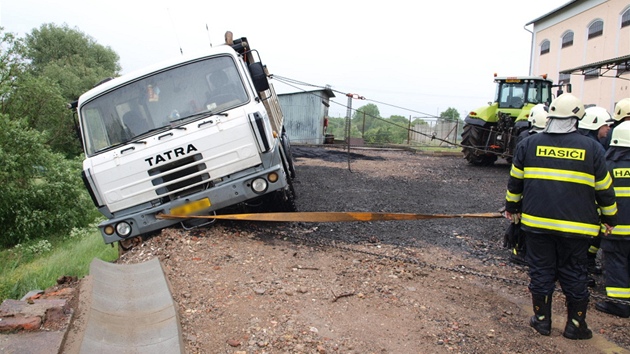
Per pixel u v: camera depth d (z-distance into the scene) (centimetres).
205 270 466
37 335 305
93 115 566
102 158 541
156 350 306
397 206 785
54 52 4169
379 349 329
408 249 556
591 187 339
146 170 539
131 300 384
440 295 426
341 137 3325
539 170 350
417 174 1187
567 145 344
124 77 574
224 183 547
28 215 1238
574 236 338
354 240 583
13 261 970
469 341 345
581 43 2483
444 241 593
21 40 1827
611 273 406
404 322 370
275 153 563
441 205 803
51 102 2016
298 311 379
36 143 1329
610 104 2256
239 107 550
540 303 358
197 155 539
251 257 506
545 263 356
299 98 2505
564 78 2644
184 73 571
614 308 404
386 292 424
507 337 354
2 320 314
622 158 402
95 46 4381
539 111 557
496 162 1481
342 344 332
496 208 784
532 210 353
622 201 398
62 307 337
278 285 429
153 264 459
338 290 423
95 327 326
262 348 324
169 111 562
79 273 705
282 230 611
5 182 1259
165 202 555
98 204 551
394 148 1983
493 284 459
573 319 355
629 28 2148
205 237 556
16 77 1869
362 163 1407
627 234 394
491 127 1318
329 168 1270
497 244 589
